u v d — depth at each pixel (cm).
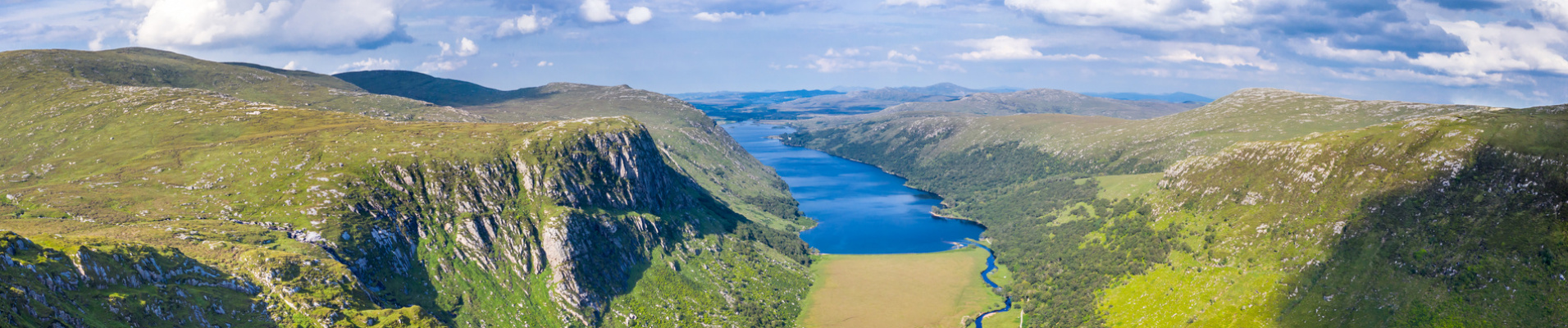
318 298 15400
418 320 16025
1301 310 19012
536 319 19325
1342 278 19212
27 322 10469
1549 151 19312
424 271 19362
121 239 15538
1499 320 16225
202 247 16312
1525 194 18712
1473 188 19700
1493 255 17550
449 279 19375
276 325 14225
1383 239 19550
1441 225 19075
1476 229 18425
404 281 18725
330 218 19200
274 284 15500
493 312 18962
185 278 14400
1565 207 17662
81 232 16612
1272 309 19462
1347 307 18400
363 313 15475
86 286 12462
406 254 19512
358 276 17438
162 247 15162
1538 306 16100
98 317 11925
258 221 19188
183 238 16725
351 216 19538
